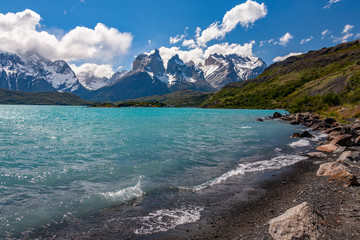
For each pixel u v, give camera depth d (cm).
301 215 855
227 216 1060
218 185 1484
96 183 1529
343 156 1919
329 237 771
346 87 13762
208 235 898
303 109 10250
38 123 6538
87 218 1041
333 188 1306
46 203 1205
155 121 7344
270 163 2048
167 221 1013
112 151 2606
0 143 3148
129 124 6203
